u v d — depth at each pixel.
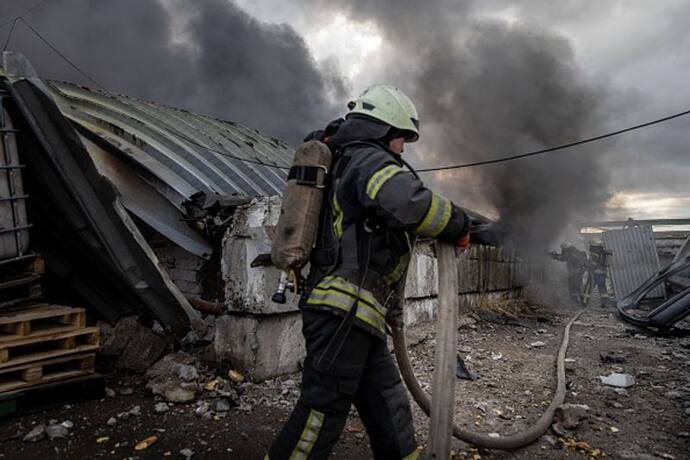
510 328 7.87
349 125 1.99
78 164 3.80
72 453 2.79
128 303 4.87
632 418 3.52
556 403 3.62
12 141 3.68
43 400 3.36
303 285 2.05
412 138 2.13
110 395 3.70
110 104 6.46
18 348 3.59
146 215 4.64
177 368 4.02
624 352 5.96
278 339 4.26
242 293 4.17
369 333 1.84
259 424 3.28
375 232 1.86
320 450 1.78
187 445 2.93
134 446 2.90
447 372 1.93
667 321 7.23
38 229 4.58
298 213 1.91
